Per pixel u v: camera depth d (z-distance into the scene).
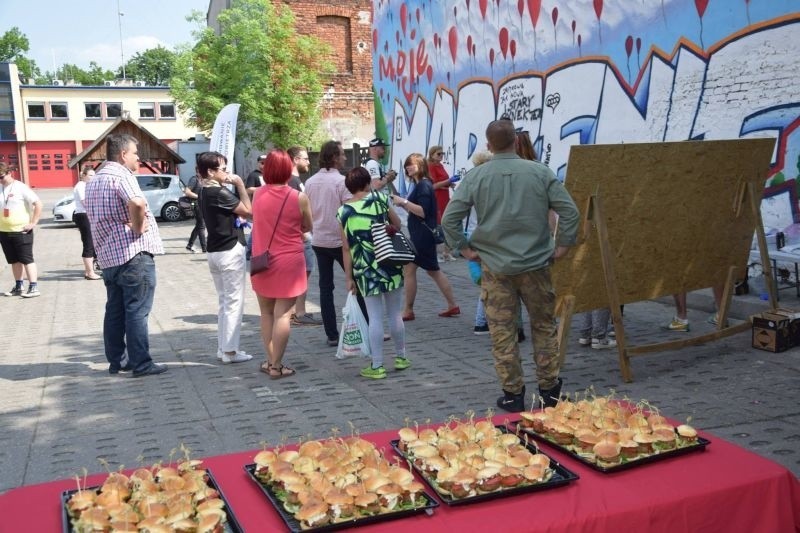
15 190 10.89
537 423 2.96
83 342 8.00
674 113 8.61
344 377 6.19
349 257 6.23
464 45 13.76
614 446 2.66
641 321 7.67
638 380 5.74
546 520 2.31
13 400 5.91
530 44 11.49
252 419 5.23
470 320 8.23
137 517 2.31
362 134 26.36
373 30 18.80
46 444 4.91
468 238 4.82
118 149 6.19
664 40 8.67
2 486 4.26
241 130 23.84
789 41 7.18
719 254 6.40
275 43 23.02
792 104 7.22
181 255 15.66
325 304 7.20
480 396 5.54
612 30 9.52
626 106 9.39
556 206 4.59
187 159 33.25
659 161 5.68
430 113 15.57
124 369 6.63
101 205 6.17
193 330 8.31
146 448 4.77
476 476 2.46
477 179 4.64
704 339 6.12
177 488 2.51
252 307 9.54
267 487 2.59
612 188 5.57
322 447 2.81
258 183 11.11
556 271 5.62
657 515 2.41
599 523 2.34
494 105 12.78
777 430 4.60
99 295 11.14
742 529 2.54
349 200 6.12
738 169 6.18
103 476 2.78
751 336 6.74
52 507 2.53
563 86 10.69
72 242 19.52
